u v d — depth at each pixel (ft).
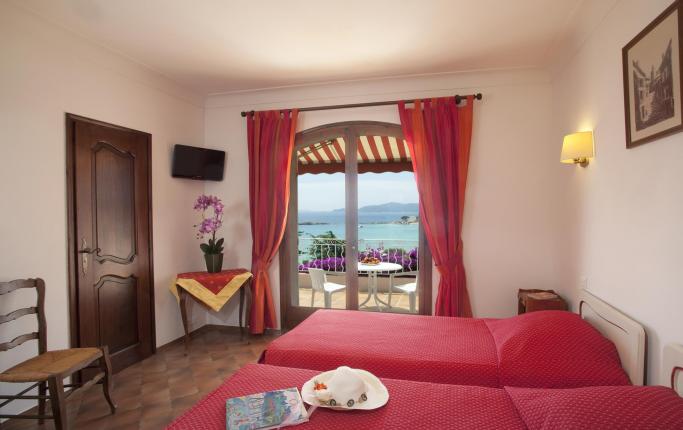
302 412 4.85
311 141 13.76
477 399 5.32
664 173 5.67
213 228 12.97
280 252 13.94
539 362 6.39
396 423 4.75
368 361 6.96
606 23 7.66
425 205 12.17
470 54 10.87
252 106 14.11
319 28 9.30
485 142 12.19
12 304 8.02
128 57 10.87
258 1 8.06
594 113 8.31
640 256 6.40
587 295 8.45
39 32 8.55
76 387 7.68
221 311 14.47
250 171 13.74
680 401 4.09
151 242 11.88
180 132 13.26
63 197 9.12
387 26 9.23
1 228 7.82
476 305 12.31
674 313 5.47
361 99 13.10
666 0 5.53
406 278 13.28
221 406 5.18
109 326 10.37
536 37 9.80
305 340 7.84
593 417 4.02
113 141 10.53
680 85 5.08
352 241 13.50
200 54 10.77
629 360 6.32
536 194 11.89
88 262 9.73
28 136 8.35
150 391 9.46
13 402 8.03
